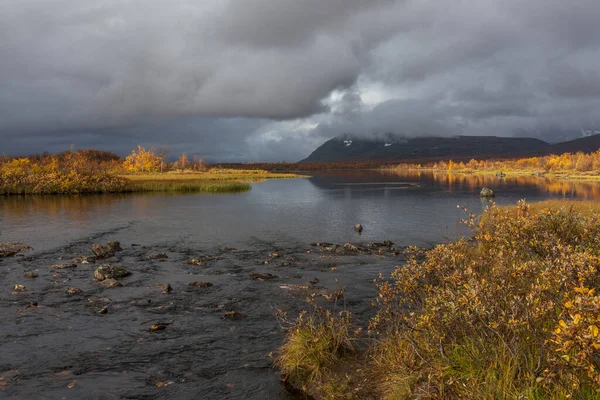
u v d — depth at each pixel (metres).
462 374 4.71
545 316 4.51
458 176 145.00
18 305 10.10
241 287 11.84
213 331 8.48
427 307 5.50
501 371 4.42
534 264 5.57
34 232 22.00
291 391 6.06
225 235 21.77
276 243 19.42
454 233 22.28
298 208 36.31
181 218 28.84
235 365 6.93
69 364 6.95
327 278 12.87
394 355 5.96
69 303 10.31
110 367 6.85
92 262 15.08
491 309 4.65
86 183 52.50
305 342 6.77
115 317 9.33
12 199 42.94
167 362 7.05
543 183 86.12
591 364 3.32
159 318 9.27
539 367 4.22
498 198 46.91
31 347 7.64
